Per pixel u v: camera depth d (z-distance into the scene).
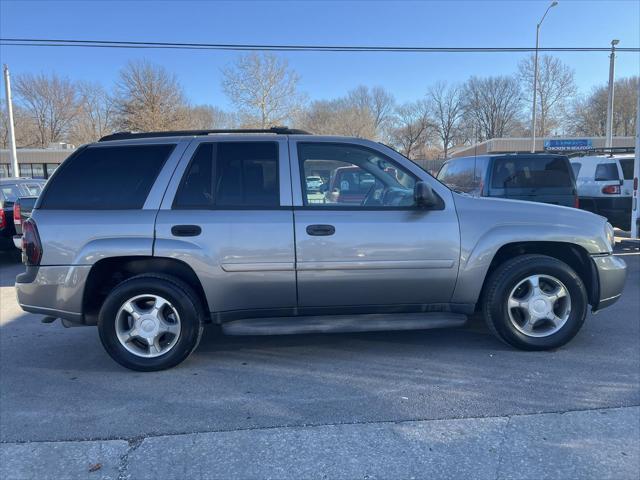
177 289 4.14
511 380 3.92
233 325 4.25
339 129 61.78
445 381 3.94
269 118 50.16
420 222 4.23
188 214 4.11
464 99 79.69
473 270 4.30
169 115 52.81
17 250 10.26
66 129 76.06
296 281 4.17
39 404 3.68
